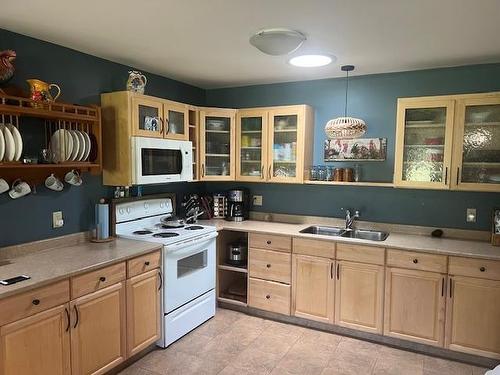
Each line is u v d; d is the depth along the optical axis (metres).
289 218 3.95
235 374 2.63
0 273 2.12
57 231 2.75
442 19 2.15
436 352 2.91
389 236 3.29
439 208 3.31
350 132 3.20
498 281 2.62
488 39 2.50
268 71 3.46
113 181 2.99
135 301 2.66
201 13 2.10
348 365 2.76
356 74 3.52
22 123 2.48
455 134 2.90
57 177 2.71
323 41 2.56
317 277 3.24
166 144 3.19
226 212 4.05
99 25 2.30
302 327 3.37
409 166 3.13
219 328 3.33
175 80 3.87
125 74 3.25
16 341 1.91
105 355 2.44
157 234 3.17
